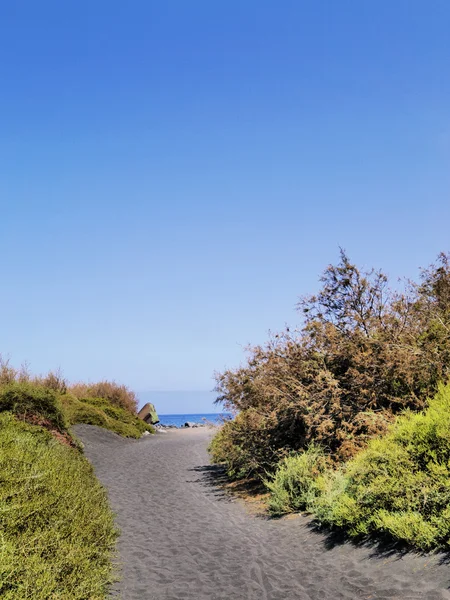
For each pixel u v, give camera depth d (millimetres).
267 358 11656
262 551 6641
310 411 10203
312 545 6488
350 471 7320
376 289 11250
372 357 10125
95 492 7641
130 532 7941
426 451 6227
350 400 10195
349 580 5035
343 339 10773
